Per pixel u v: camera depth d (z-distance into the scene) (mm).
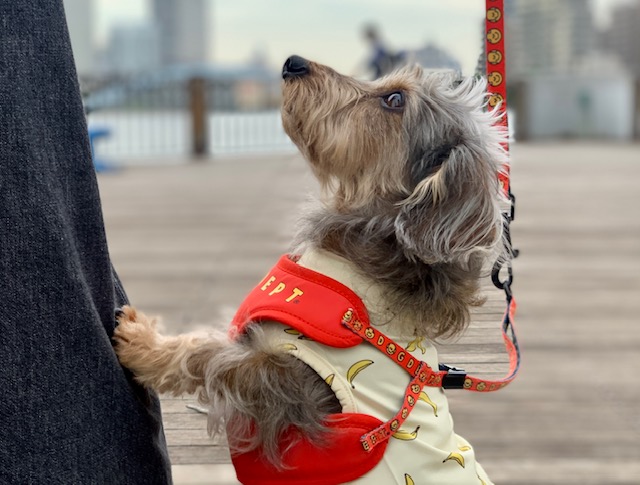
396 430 1509
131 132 11336
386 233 1669
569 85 14305
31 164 1194
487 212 1634
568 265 5547
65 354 1247
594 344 4008
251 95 12047
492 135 1818
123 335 1552
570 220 6965
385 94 1830
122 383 1354
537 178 9219
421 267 1641
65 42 1284
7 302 1183
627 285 5074
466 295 1709
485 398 3348
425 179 1691
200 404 1778
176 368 1566
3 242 1175
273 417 1531
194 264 5301
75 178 1309
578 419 3170
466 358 2072
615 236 6418
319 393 1533
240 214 6910
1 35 1185
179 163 10578
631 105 14305
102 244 1379
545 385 3492
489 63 1907
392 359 1559
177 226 6477
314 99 1830
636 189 8562
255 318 1596
